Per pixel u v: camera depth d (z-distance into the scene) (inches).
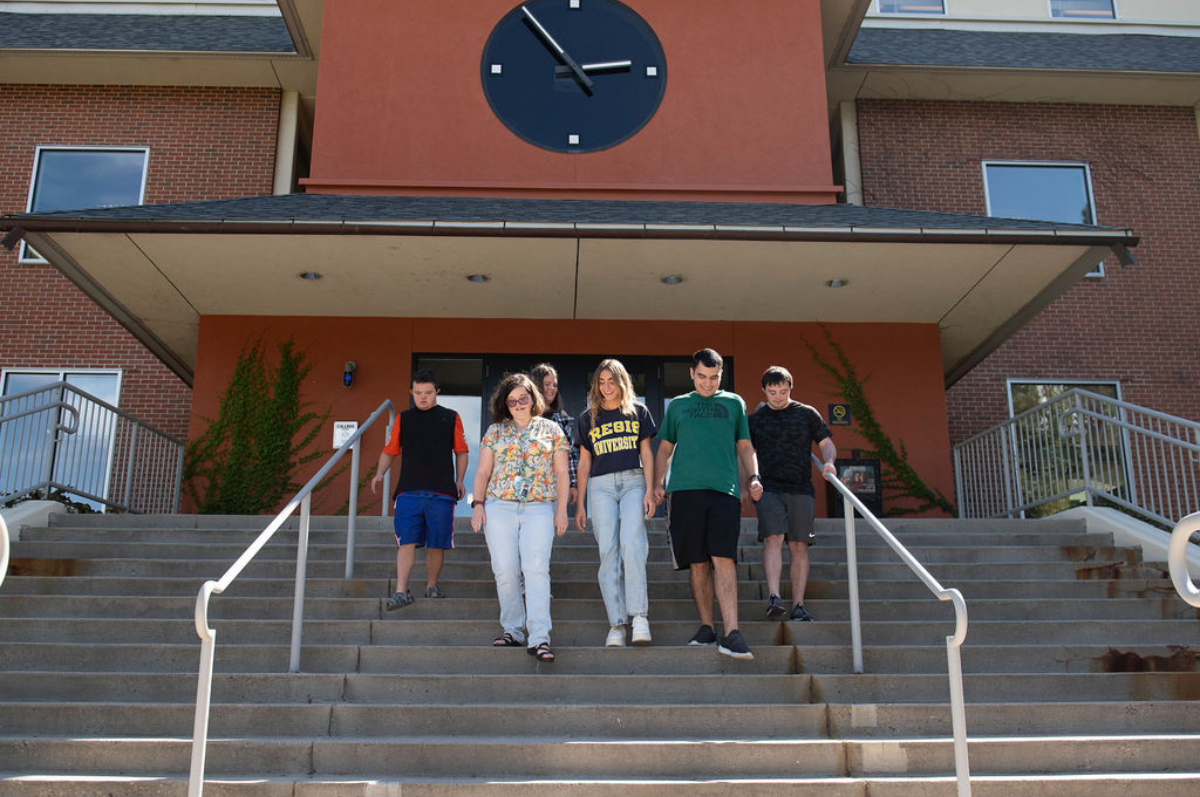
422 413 253.0
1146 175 575.2
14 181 549.3
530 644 209.8
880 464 420.8
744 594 261.1
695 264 371.9
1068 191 571.2
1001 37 608.1
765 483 244.8
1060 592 267.9
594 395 232.4
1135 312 556.1
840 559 293.4
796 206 401.1
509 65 450.3
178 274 378.6
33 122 558.3
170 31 566.6
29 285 537.3
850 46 523.2
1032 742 185.2
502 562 217.9
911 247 354.0
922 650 222.1
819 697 207.9
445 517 244.8
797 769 182.4
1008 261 366.6
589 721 194.7
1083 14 642.2
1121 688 215.6
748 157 442.3
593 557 287.1
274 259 364.8
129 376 529.7
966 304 410.9
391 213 351.3
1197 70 557.9
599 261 369.1
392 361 423.8
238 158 554.6
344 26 450.0
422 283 390.0
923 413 426.9
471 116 442.3
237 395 414.6
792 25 461.4
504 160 437.4
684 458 221.9
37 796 168.4
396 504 245.4
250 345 420.8
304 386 419.2
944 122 574.9
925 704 199.2
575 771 181.0
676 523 219.5
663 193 430.6
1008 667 225.8
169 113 561.6
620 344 431.8
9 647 218.8
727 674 216.4
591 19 459.5
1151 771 185.3
